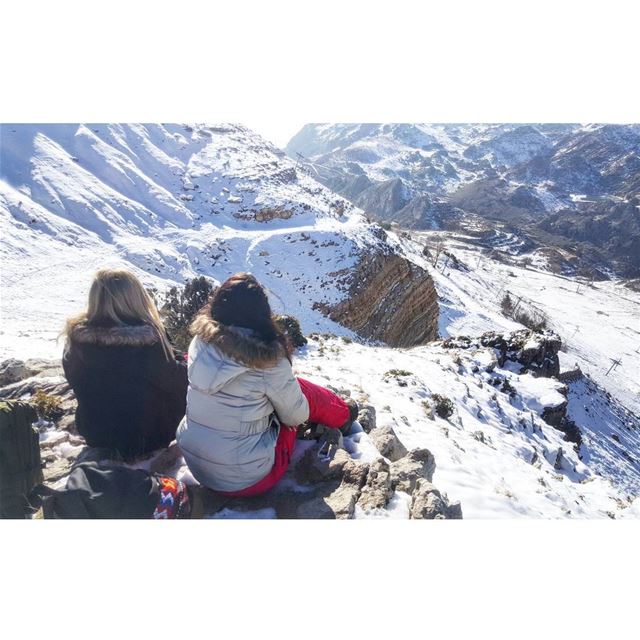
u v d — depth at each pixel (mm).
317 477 3715
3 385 5629
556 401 15297
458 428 8453
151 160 43062
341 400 3984
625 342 107188
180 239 35188
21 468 3365
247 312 2975
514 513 4570
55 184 34875
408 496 3729
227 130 53656
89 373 3379
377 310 36281
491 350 18984
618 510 7340
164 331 3535
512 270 161625
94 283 3332
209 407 3092
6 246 27703
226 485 3258
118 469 3170
